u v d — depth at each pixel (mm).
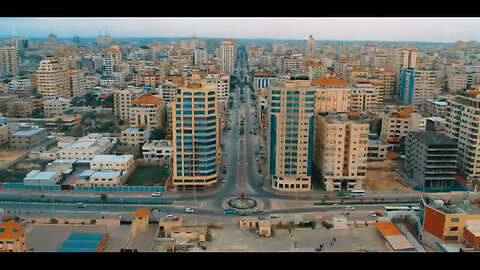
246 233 187250
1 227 164250
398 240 172500
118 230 190375
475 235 163000
